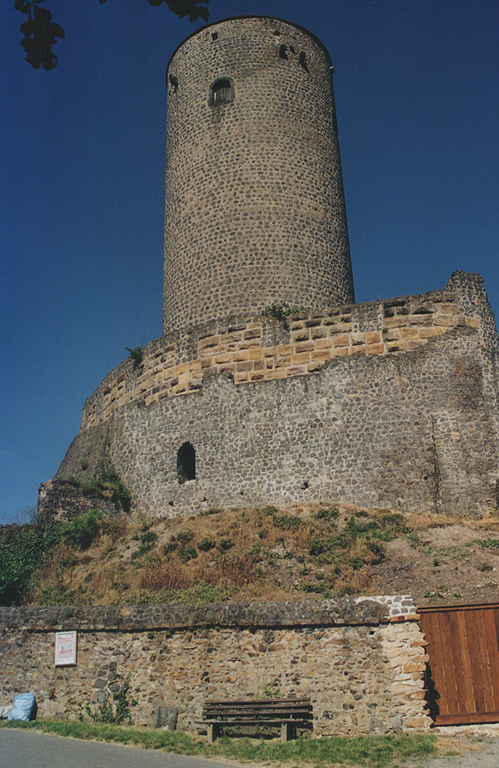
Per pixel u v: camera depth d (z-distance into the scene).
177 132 30.12
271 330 24.23
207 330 25.14
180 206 28.83
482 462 20.89
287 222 27.41
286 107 29.14
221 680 13.23
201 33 30.58
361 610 12.97
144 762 11.06
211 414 23.73
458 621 12.92
